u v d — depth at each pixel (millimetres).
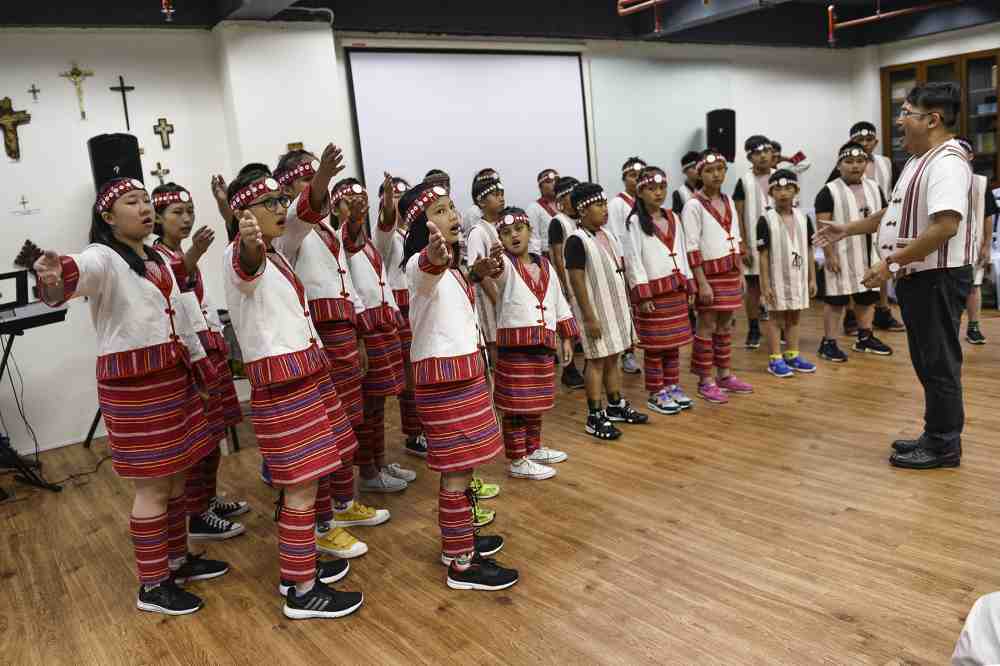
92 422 4922
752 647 2021
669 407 4191
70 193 4781
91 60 4805
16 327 3707
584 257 3787
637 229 4023
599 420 3938
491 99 6367
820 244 3488
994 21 7980
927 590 2207
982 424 3533
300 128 5281
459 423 2414
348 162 5680
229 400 3424
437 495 3369
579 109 6930
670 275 3984
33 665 2277
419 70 5977
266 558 2910
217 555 2967
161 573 2533
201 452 2557
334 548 2793
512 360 3299
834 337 5000
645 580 2432
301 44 5246
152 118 5023
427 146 6043
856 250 4891
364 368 2959
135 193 2297
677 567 2496
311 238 2854
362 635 2270
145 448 2373
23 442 4711
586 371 3930
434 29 5941
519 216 3201
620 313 3881
